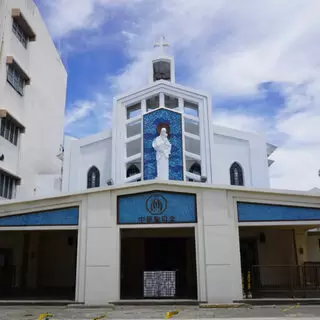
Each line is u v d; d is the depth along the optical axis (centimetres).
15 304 1280
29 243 2005
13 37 2284
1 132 2089
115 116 2400
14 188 2244
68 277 2025
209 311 1107
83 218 1333
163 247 1908
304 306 1198
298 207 1320
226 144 2381
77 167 2473
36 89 2675
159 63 2686
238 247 1286
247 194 1326
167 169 2161
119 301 1250
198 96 2400
